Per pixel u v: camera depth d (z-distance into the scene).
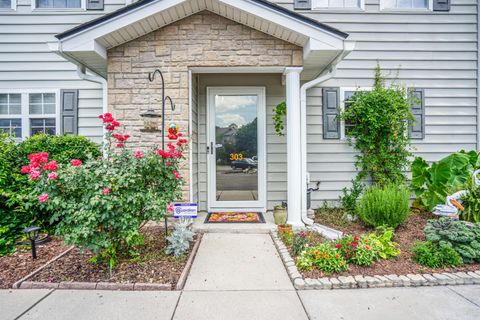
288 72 3.95
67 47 3.46
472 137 5.20
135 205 2.65
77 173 2.45
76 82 5.02
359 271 2.65
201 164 5.09
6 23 4.95
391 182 4.65
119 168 2.67
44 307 2.13
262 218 4.47
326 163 5.14
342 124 5.11
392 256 2.92
